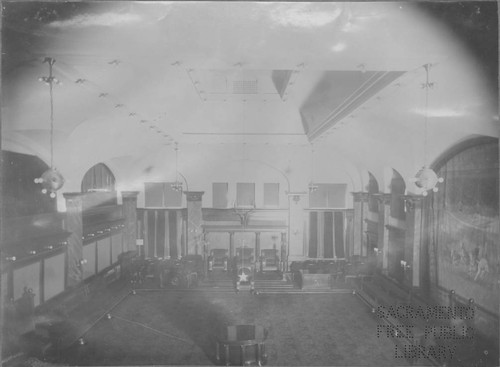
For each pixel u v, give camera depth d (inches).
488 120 334.0
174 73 346.9
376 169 683.4
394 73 293.6
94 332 487.8
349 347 444.1
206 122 621.6
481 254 411.8
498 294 376.8
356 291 666.8
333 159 814.5
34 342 403.2
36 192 496.4
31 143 450.9
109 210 741.3
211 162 806.5
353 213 829.2
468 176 439.2
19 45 226.4
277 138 695.1
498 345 378.3
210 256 806.5
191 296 658.8
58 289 538.6
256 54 233.0
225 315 561.3
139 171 800.9
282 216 830.5
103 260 697.6
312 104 505.4
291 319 543.8
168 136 643.5
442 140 456.4
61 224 557.3
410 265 566.3
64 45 223.0
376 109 411.2
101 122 473.4
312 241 833.5
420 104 368.8
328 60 241.8
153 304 614.2
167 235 820.0
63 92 351.9
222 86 502.9
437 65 256.5
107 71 316.2
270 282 723.4
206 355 422.9
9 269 422.0
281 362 406.9
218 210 823.1
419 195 550.0
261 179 829.2
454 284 467.5
